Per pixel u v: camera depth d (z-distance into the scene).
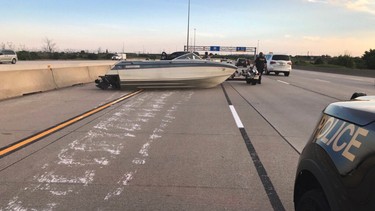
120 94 15.55
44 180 5.12
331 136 2.75
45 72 17.19
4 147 6.75
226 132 8.16
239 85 21.00
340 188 2.41
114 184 4.98
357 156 2.34
